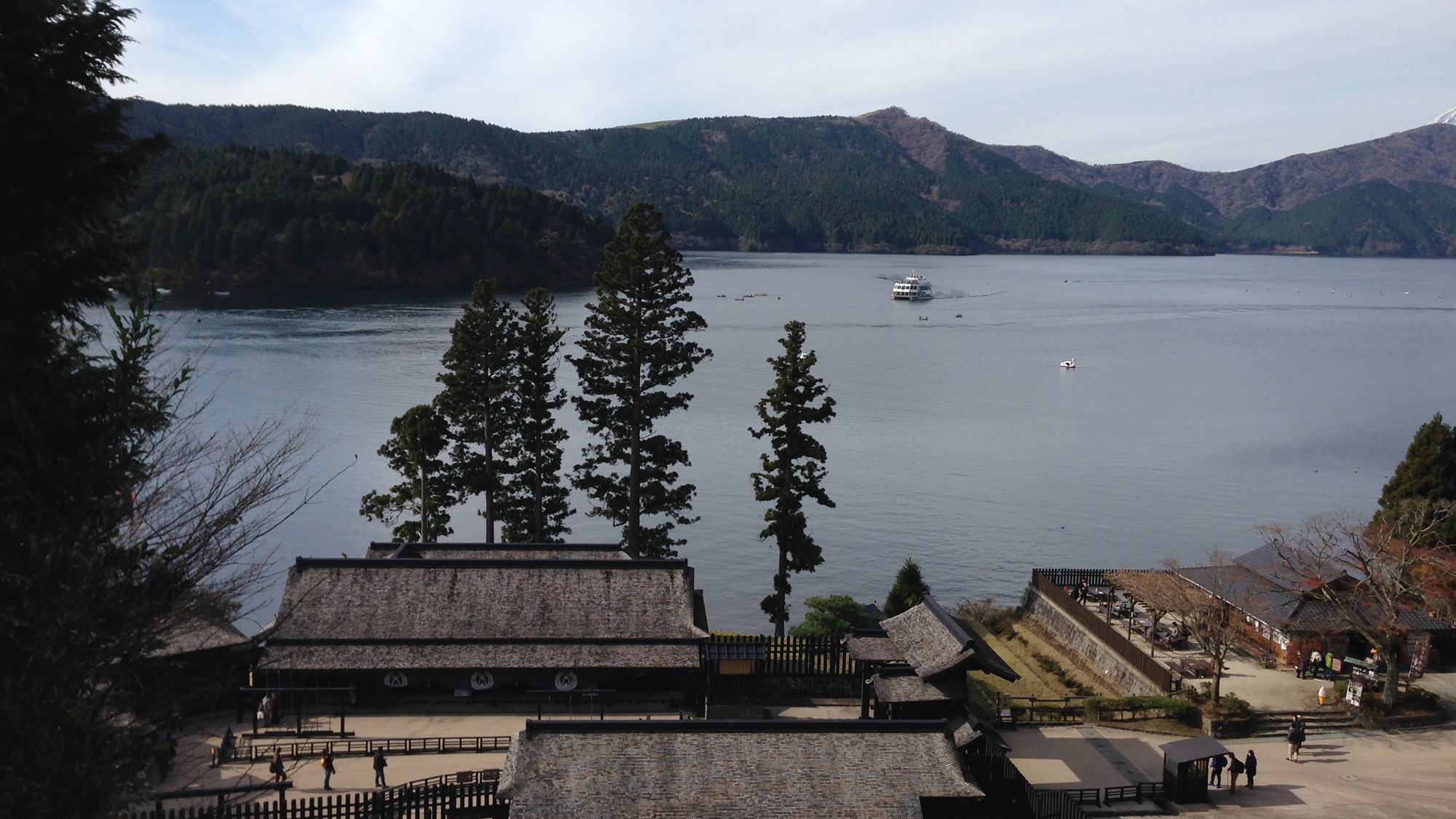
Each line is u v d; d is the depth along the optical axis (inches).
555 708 2070.6
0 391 901.8
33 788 820.6
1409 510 2503.7
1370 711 2146.9
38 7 961.5
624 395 3080.7
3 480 889.5
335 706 2031.3
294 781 1683.1
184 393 1222.9
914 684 1827.0
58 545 884.0
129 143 1031.6
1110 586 2866.6
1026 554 4092.0
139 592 954.1
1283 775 1907.0
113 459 958.4
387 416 5753.0
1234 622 2498.8
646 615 2154.3
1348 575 2514.8
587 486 3161.9
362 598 2116.1
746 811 1374.3
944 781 1429.6
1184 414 6815.9
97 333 1026.7
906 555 4079.7
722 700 2130.9
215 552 1037.8
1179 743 1834.4
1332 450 5812.0
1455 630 2455.7
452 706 2050.9
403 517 4271.7
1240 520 4527.6
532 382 3137.3
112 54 1026.1
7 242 960.9
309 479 4694.9
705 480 5039.4
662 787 1392.7
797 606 3587.6
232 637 1942.7
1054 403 7150.6
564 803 1365.7
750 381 7608.3
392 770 1755.7
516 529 3218.5
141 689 1089.4
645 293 3031.5
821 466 5344.5
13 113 936.3
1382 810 1766.7
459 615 2111.2
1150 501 4810.5
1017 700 2368.4
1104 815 1736.0
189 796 1320.1
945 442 5959.6
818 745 1461.6
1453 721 2161.7
